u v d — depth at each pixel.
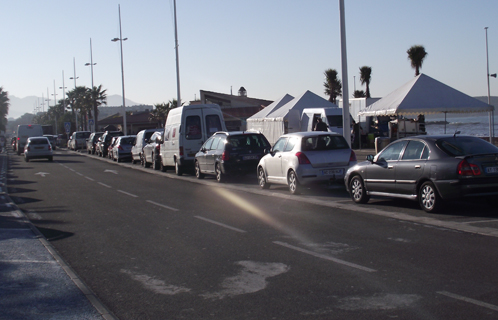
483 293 5.42
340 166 13.80
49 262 7.39
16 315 5.18
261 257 7.36
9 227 10.26
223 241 8.55
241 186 17.11
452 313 4.86
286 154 14.38
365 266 6.66
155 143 26.44
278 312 5.09
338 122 30.69
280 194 14.35
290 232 9.08
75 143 57.88
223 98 54.81
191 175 22.72
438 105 22.64
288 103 34.09
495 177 9.52
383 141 25.14
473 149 10.08
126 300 5.68
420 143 10.61
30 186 19.50
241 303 5.41
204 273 6.65
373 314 4.92
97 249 8.30
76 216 11.79
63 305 5.48
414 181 10.48
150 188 17.61
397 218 9.98
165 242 8.65
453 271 6.27
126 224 10.53
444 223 9.22
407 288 5.68
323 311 5.06
